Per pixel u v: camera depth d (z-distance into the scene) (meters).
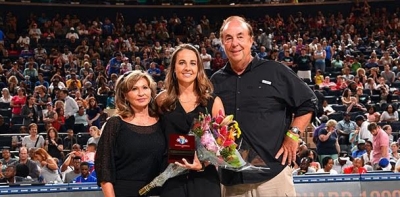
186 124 4.19
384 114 15.75
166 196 4.23
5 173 9.16
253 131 4.28
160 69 21.03
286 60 21.59
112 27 26.50
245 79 4.38
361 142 11.82
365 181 7.42
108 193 4.21
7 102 16.22
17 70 19.23
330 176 7.38
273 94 4.33
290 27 27.36
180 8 29.44
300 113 4.36
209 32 27.73
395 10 29.78
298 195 7.31
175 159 4.07
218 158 4.06
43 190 6.94
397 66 21.20
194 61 4.20
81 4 28.28
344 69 20.09
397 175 7.46
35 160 9.81
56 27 25.72
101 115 14.70
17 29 27.14
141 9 29.08
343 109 16.62
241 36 4.31
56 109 14.49
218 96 4.40
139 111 4.31
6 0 27.08
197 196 4.19
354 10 29.17
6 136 12.99
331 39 25.58
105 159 4.23
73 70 19.95
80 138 13.17
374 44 25.39
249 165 4.19
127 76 4.27
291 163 4.48
